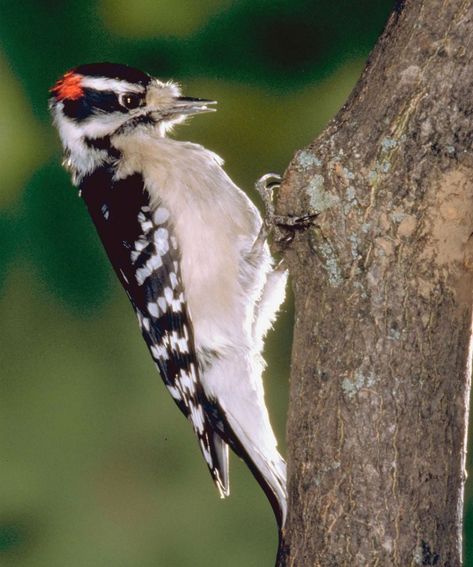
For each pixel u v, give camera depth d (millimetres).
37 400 15117
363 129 7531
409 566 7434
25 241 14891
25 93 14484
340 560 7547
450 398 7531
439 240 7438
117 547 14547
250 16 14406
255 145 14688
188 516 14609
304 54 14539
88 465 14922
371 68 7656
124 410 15062
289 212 7684
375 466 7488
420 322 7469
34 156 14586
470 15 7418
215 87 14617
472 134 7375
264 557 14359
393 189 7438
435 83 7406
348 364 7559
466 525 13484
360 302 7531
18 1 14430
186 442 14945
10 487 14836
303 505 7742
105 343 15234
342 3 14461
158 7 14375
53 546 14609
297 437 7801
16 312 15117
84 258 15102
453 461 7547
